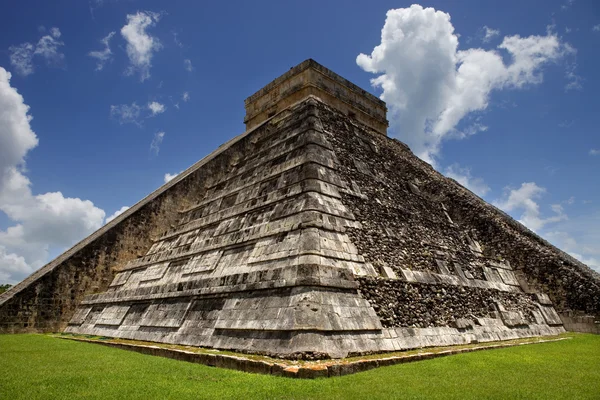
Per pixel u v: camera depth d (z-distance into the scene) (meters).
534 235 21.77
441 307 12.72
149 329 12.95
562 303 17.91
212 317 11.13
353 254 11.70
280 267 10.49
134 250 18.81
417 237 15.48
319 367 7.47
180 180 20.34
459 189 23.59
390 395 6.17
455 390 6.57
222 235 14.46
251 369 8.20
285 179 14.23
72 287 17.20
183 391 6.42
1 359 9.66
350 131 19.22
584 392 6.65
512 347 12.23
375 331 9.96
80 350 11.34
